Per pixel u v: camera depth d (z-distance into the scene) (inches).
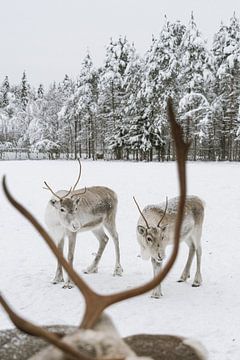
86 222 359.6
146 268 395.2
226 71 1808.6
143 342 68.8
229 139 1882.4
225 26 1963.6
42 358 46.4
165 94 1769.2
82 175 987.3
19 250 458.0
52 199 345.4
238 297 309.6
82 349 44.3
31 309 279.6
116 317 265.1
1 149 2581.2
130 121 1971.0
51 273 370.9
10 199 53.2
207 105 1694.1
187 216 339.0
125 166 1254.9
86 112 2170.3
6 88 3745.1
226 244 495.5
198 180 880.9
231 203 696.4
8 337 71.0
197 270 343.9
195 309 282.2
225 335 239.1
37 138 2361.0
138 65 1967.3
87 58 2160.4
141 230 317.1
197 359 64.7
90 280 348.8
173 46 1795.0
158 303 293.4
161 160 1974.7
